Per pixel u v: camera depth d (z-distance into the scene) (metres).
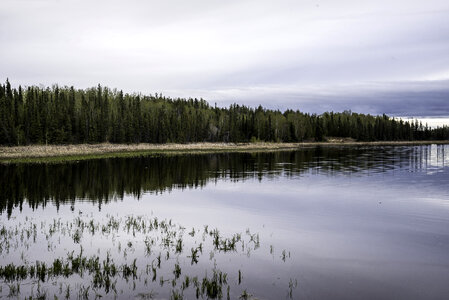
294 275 11.05
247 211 20.59
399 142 150.25
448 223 17.91
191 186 30.27
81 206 21.81
